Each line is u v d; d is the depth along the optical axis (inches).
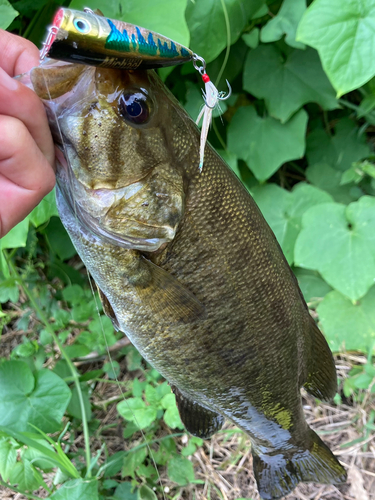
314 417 19.1
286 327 10.4
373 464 17.6
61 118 7.2
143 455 16.6
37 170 6.9
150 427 17.7
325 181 23.2
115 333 19.5
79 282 21.8
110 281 9.0
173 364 9.9
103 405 19.2
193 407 12.9
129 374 20.6
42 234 21.0
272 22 18.5
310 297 21.4
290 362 11.0
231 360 9.9
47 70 6.9
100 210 7.8
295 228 21.1
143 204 7.8
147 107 7.4
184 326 9.2
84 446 18.5
